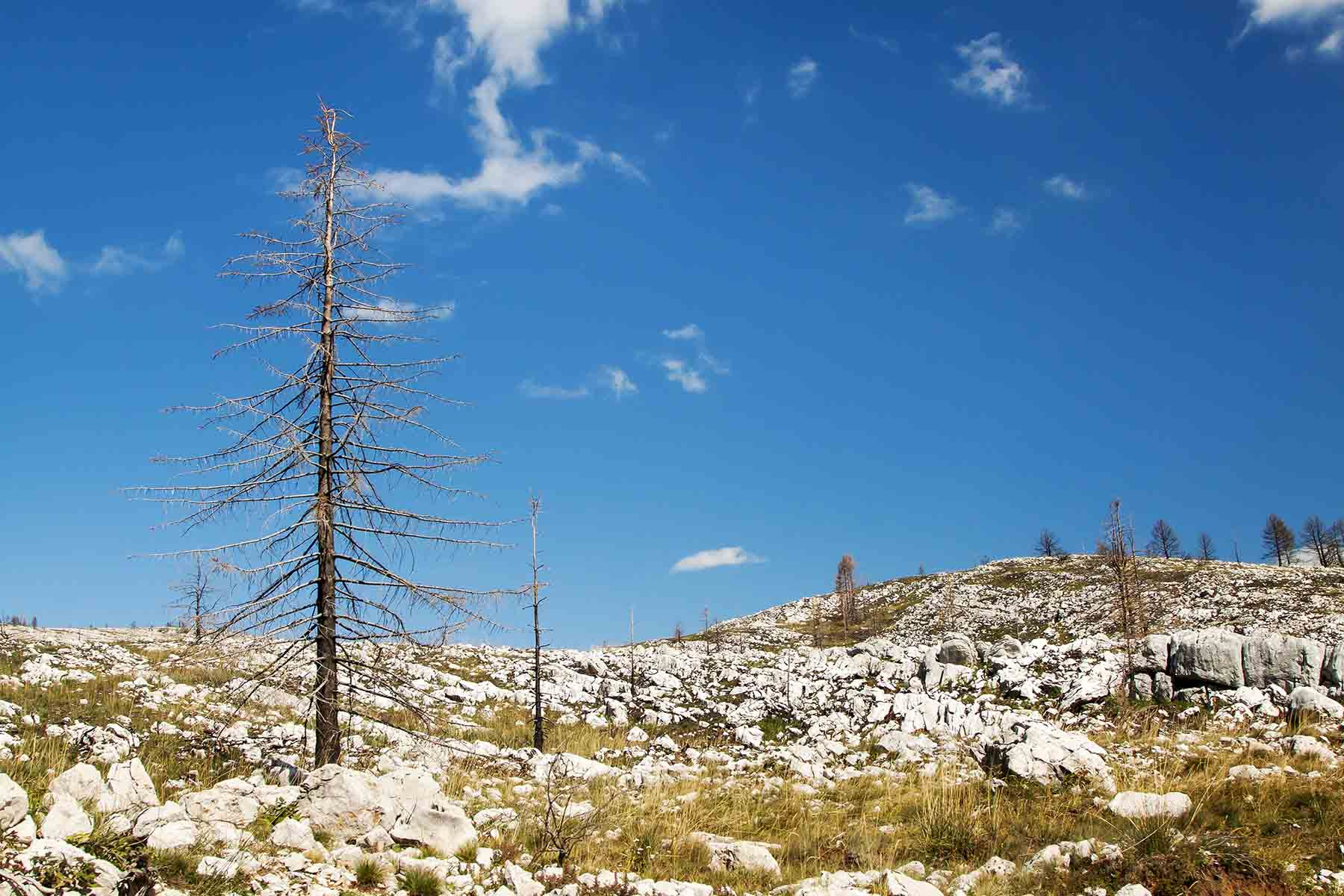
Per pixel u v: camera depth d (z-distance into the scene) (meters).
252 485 15.00
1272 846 11.13
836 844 13.59
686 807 16.28
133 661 30.80
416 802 12.01
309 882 9.23
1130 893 9.97
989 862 11.68
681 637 81.06
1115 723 23.02
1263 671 23.80
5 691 21.94
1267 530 99.62
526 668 39.03
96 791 10.45
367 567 15.68
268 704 19.78
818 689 33.19
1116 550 33.28
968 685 30.55
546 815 12.77
